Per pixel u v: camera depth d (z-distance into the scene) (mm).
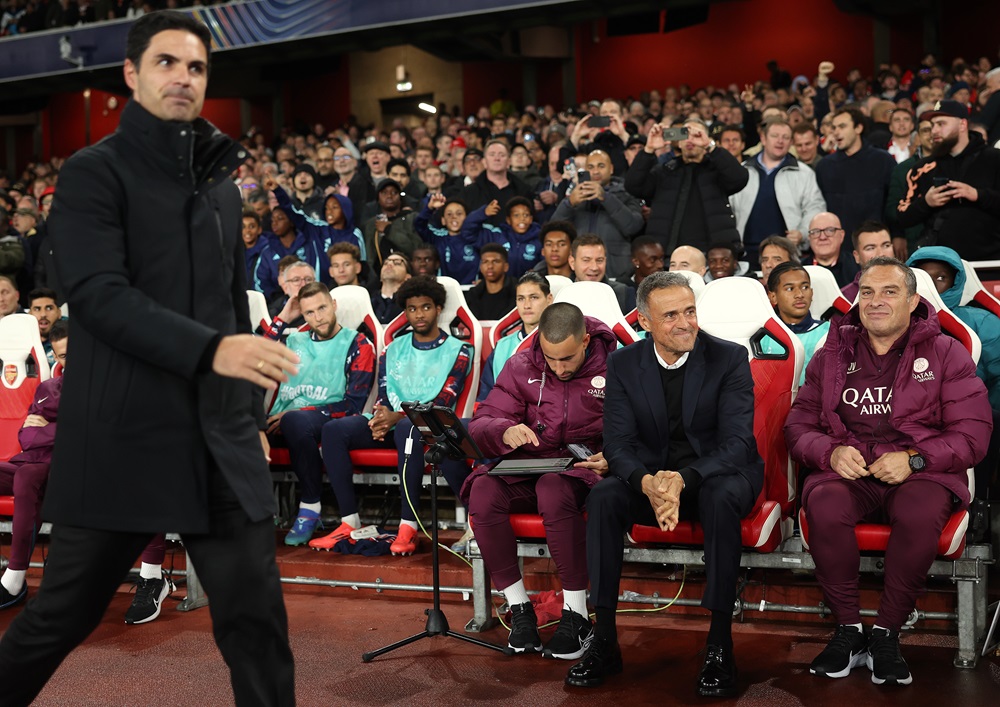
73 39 14602
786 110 9227
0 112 18500
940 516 2941
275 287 6496
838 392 3273
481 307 5387
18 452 4770
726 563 2984
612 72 16344
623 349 3398
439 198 6285
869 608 3547
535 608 3705
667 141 5324
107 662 3348
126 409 1871
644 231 5750
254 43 13469
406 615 3828
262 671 1975
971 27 14031
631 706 2828
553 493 3297
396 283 5770
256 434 2008
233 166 2016
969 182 4859
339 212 6484
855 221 5629
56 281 1858
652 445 3297
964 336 3383
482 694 2949
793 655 3223
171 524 1870
